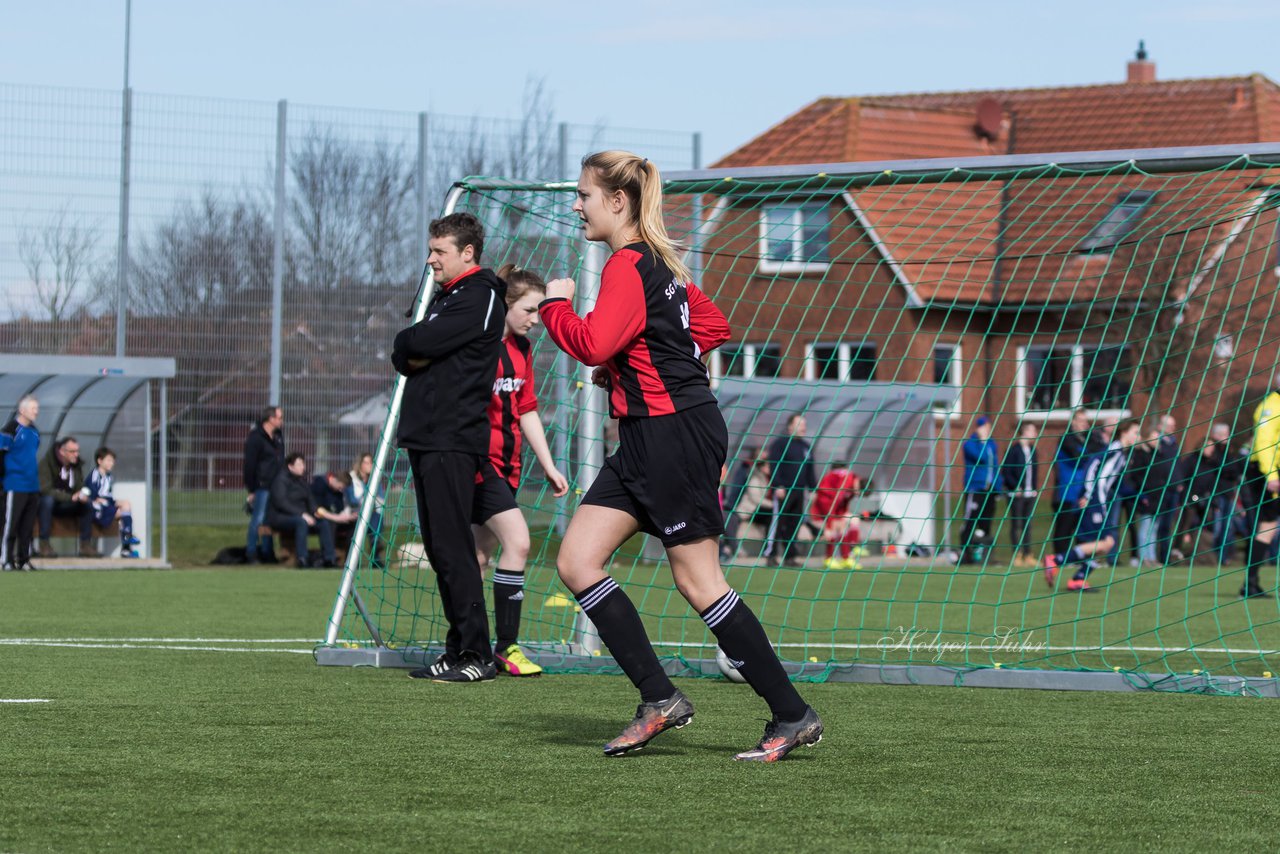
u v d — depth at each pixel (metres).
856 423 48.81
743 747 11.92
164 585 33.72
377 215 48.62
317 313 48.16
